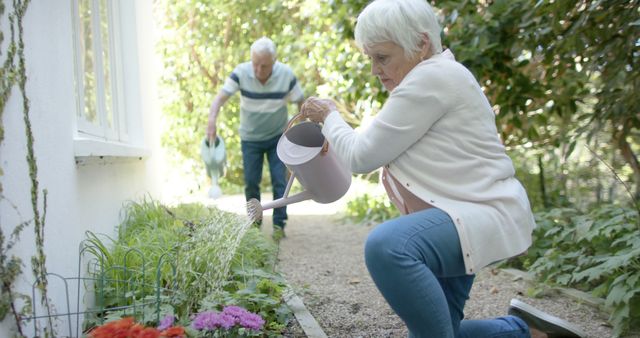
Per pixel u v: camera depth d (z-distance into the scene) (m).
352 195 8.06
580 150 6.54
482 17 4.79
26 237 2.16
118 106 5.25
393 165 2.05
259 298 3.02
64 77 2.81
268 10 10.20
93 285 3.01
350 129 2.14
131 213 4.45
